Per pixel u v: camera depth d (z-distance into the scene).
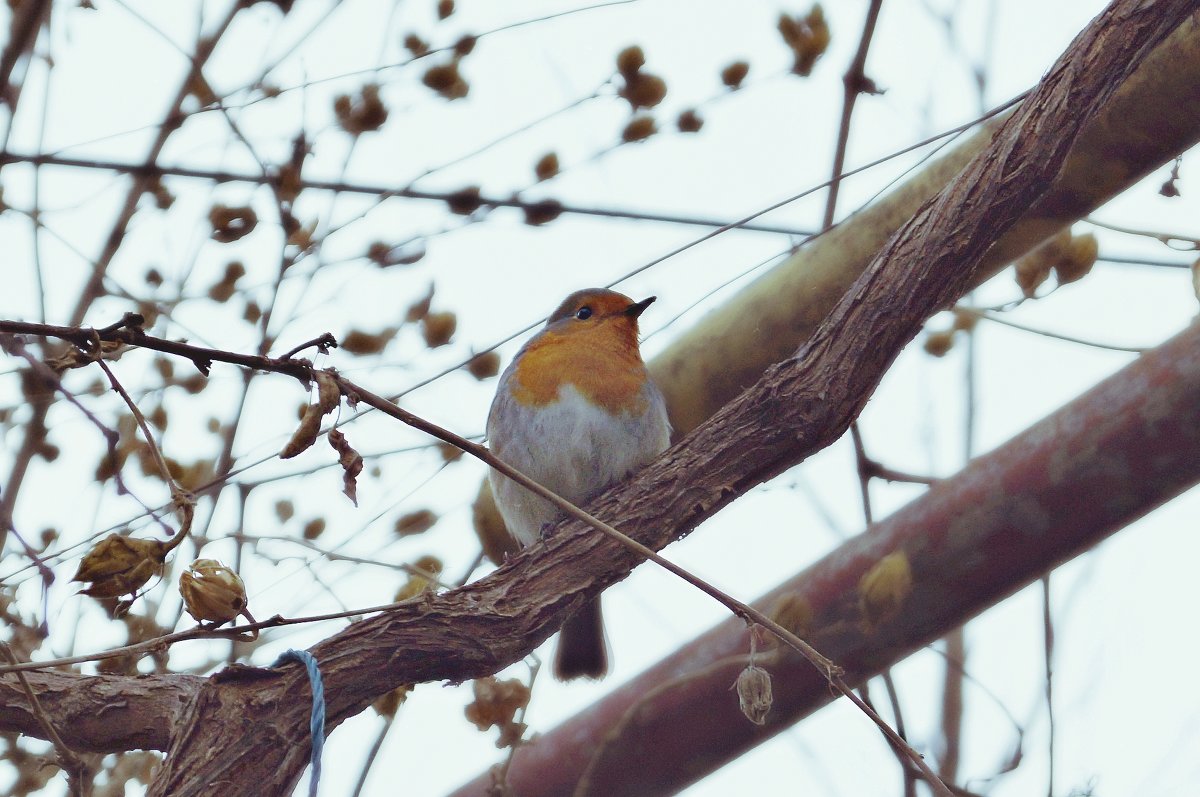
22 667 5.30
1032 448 7.14
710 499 6.79
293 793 6.05
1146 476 6.89
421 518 8.32
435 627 6.36
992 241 6.55
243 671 6.08
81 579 5.26
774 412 6.74
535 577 6.62
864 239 8.17
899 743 5.48
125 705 6.37
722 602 5.78
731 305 8.75
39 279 8.02
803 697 7.70
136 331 5.26
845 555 7.62
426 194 8.55
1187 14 6.27
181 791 5.78
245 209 8.32
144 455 8.00
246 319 8.45
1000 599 7.43
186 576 5.43
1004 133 6.52
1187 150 7.32
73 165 8.24
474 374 8.70
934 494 7.40
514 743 6.99
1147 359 6.99
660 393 8.99
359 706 6.25
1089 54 6.34
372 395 5.51
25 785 7.41
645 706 7.91
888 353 6.65
